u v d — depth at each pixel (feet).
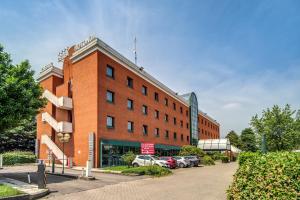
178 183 56.90
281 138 77.20
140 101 130.21
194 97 224.12
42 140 115.34
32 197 37.55
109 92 107.34
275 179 17.60
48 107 119.44
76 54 108.47
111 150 102.53
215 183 57.16
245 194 19.16
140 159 96.63
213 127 297.74
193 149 152.66
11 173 67.00
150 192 44.73
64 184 51.98
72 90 110.01
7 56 59.67
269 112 81.20
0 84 53.42
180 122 187.93
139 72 129.70
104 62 104.78
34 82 61.82
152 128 141.38
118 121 109.60
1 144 146.41
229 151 207.41
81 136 101.76
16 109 54.54
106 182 56.75
